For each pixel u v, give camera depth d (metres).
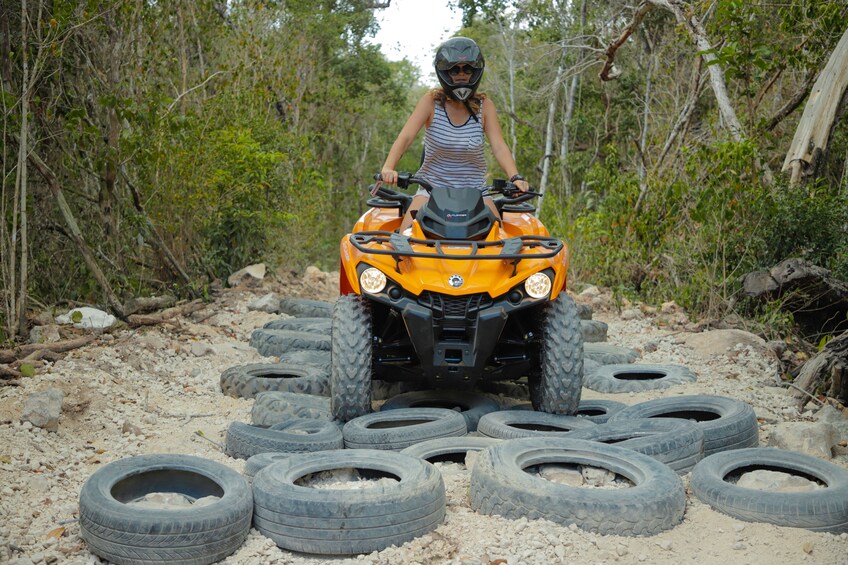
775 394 5.91
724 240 8.73
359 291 4.87
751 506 3.54
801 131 9.58
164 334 7.36
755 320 8.09
